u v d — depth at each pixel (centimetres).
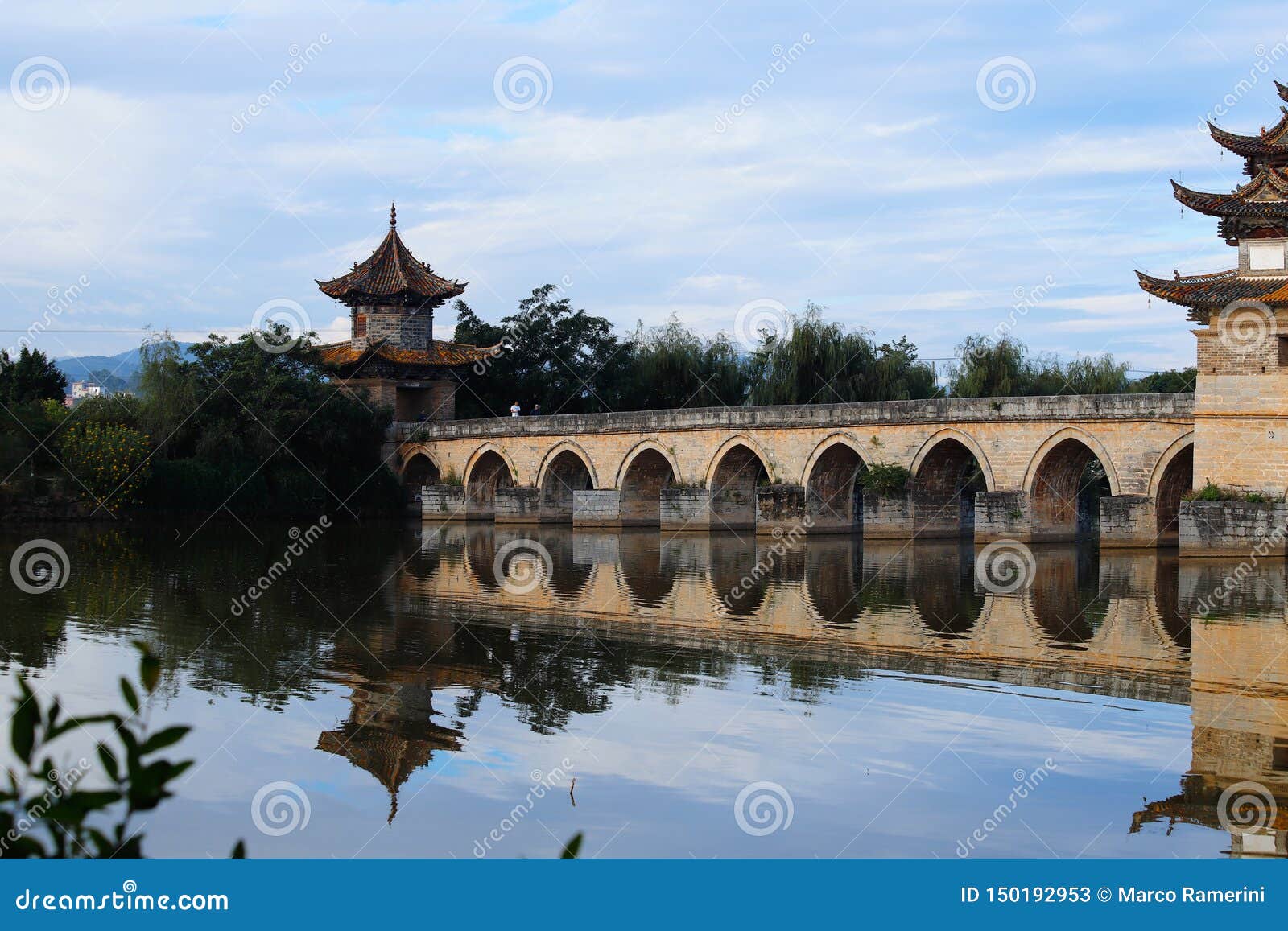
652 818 2325
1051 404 7381
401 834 2228
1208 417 6456
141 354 9306
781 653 3925
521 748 2816
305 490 9775
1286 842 2188
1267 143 6500
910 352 10931
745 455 9162
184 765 536
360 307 11156
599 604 5091
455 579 6009
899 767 2645
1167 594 5262
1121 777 2566
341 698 3281
